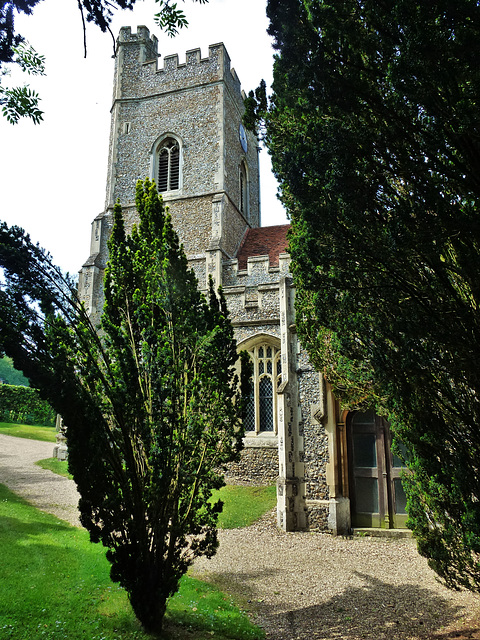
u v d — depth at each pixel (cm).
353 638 454
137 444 466
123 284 521
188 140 1816
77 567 572
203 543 480
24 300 425
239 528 896
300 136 455
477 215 367
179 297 491
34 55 429
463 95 356
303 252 468
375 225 415
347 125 428
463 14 340
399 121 394
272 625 487
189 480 450
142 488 450
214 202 1692
